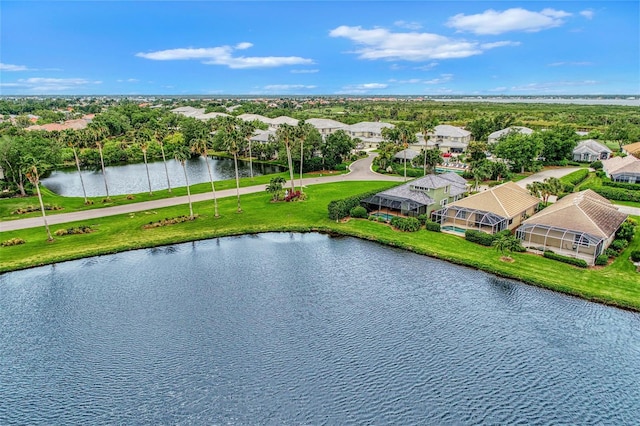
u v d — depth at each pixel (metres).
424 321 46.06
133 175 134.50
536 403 34.62
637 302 47.31
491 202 71.75
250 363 39.50
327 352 40.91
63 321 47.16
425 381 37.00
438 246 66.12
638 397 35.22
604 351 40.81
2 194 100.25
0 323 46.81
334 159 132.12
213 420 33.09
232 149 87.75
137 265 62.16
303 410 33.91
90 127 98.06
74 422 33.16
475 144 136.62
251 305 50.06
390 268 59.78
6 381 37.72
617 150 154.38
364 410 33.88
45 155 115.38
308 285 55.03
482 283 54.53
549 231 62.78
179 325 45.97
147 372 38.53
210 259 64.12
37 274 59.12
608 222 63.59
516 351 40.91
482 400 34.91
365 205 85.50
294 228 76.00
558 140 131.62
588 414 33.56
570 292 50.56
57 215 84.00
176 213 84.62
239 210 85.94
